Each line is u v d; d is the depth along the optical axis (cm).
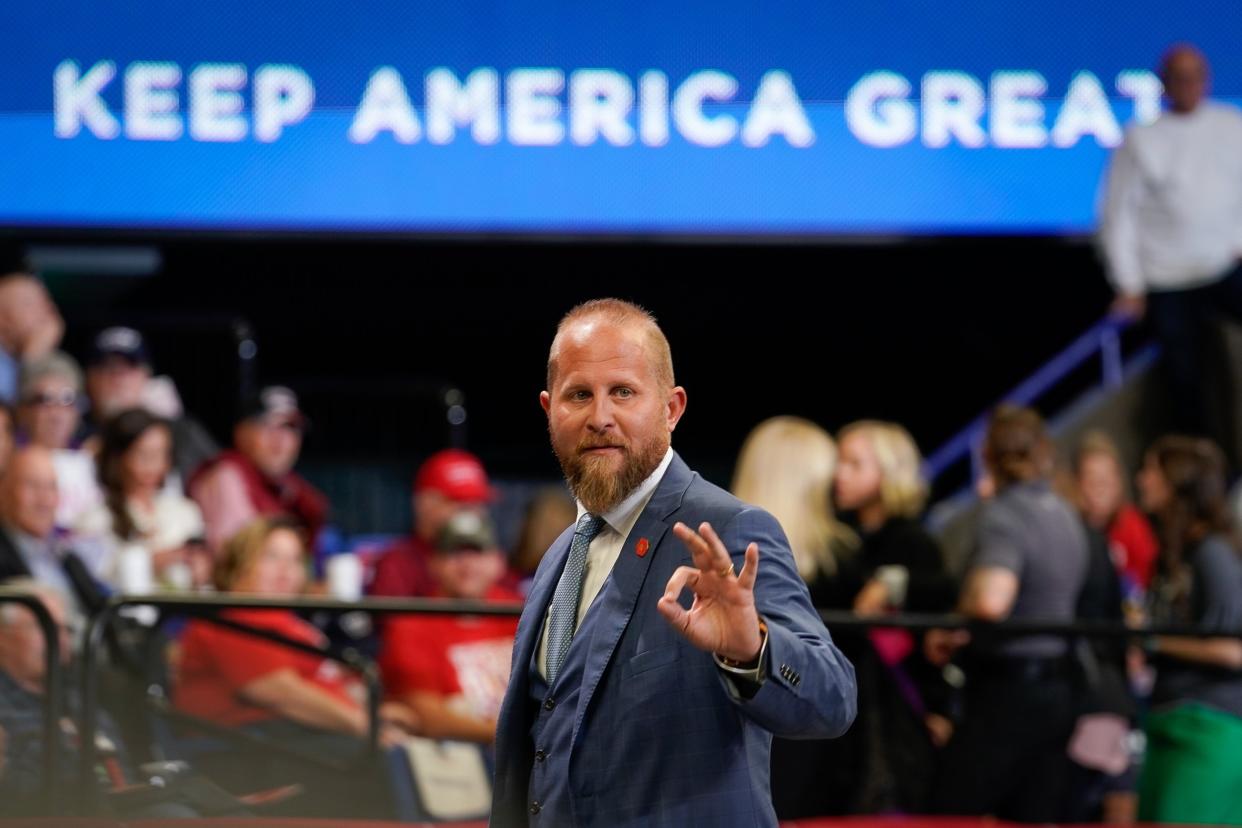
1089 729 1456
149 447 1922
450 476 1925
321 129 2505
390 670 1500
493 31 2538
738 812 730
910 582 1553
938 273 3334
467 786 1440
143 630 1356
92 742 1277
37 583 1466
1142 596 1920
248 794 1364
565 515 1886
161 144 2473
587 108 2545
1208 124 2467
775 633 693
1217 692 1476
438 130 2522
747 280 3416
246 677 1405
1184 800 1466
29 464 1611
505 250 3341
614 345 771
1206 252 2469
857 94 2577
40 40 2456
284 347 3638
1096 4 2602
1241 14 2616
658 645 742
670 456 787
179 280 3353
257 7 2495
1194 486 1631
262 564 1552
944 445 3778
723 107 2564
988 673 1449
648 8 2555
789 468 1486
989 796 1439
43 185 2448
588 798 740
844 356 3747
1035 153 2595
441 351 3672
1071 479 2039
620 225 2548
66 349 2805
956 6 2589
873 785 1417
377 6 2514
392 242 2527
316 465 3027
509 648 1535
